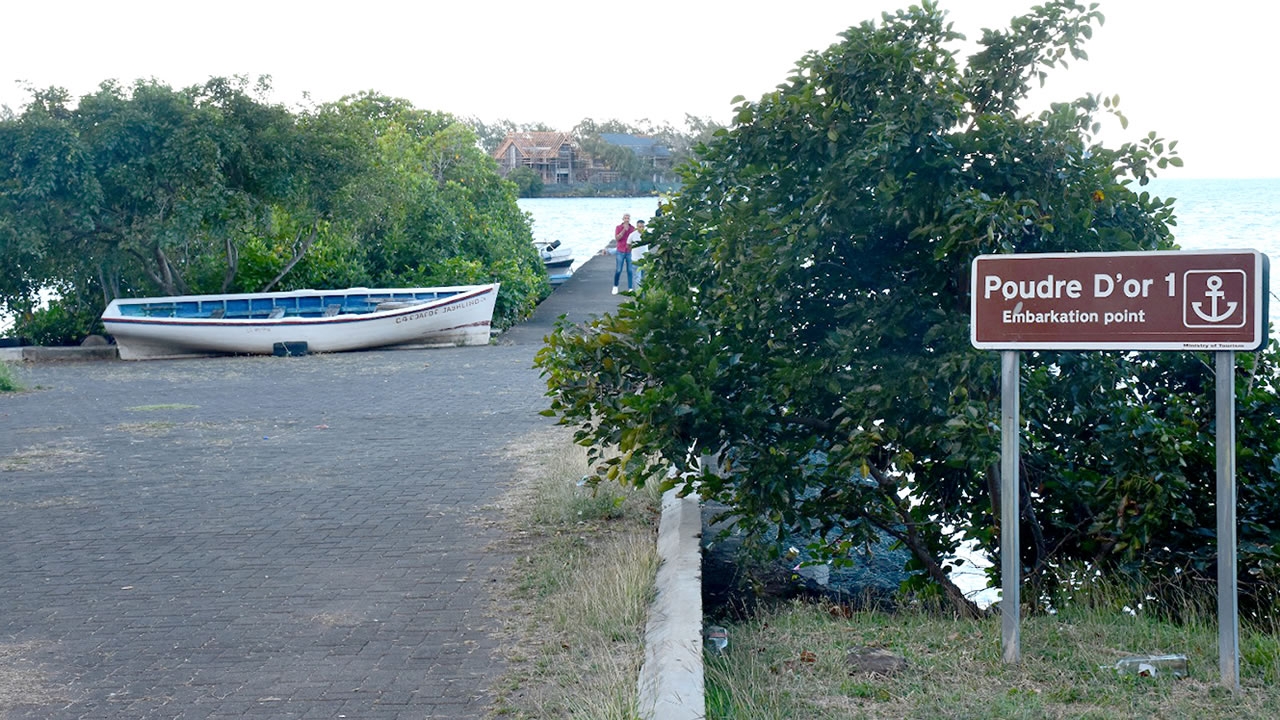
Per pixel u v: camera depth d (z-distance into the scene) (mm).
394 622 6914
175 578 7973
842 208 6930
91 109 23422
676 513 8734
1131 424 6992
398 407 16250
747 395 7281
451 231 30375
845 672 5848
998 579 7828
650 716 5047
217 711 5621
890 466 8094
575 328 7742
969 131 6973
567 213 129625
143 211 24000
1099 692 5535
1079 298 5828
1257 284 5539
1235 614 5586
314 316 25562
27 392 18625
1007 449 6012
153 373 21000
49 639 6750
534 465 11734
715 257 7664
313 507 10094
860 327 7117
